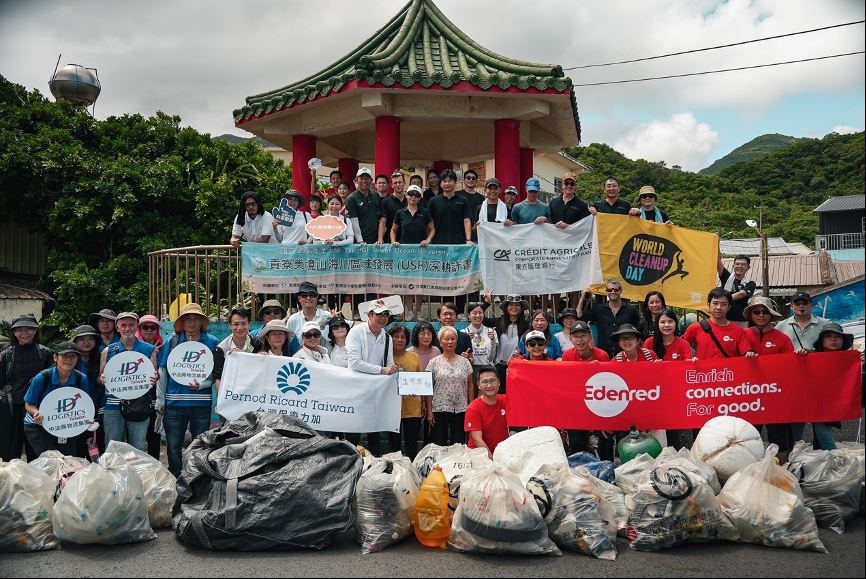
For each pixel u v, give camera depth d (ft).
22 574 17.48
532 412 24.08
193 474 19.75
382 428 24.95
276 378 24.84
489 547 18.48
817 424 24.08
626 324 24.49
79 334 24.56
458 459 21.06
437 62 36.63
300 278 31.09
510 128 36.96
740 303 29.45
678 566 17.52
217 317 32.58
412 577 16.98
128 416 24.34
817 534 18.81
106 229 54.44
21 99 60.39
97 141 59.41
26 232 59.21
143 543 19.83
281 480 19.17
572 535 18.66
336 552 19.01
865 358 24.90
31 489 19.89
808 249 117.19
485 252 30.19
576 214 30.96
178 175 55.88
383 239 32.09
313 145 40.70
